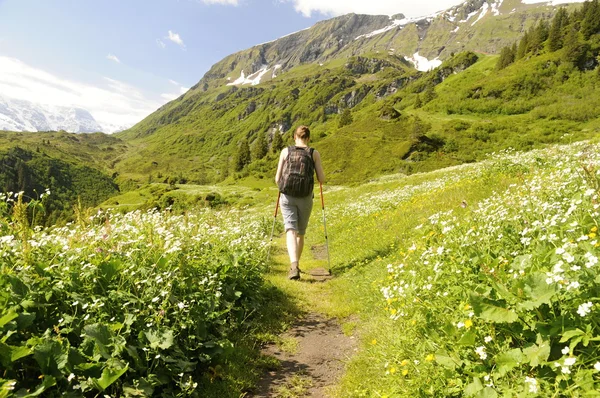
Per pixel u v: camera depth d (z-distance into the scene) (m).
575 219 4.39
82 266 4.69
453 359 3.45
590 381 2.58
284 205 8.98
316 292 8.31
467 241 5.03
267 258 9.88
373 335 5.36
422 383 3.55
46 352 3.28
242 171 162.88
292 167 8.74
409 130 139.25
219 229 8.48
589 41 171.62
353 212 19.05
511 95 163.50
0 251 4.34
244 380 4.50
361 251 10.58
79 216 6.44
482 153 119.31
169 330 4.19
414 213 12.25
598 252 3.62
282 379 4.75
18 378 3.19
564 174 7.73
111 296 4.37
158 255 5.62
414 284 4.84
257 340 5.74
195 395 4.02
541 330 3.02
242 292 6.70
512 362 2.99
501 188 11.39
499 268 4.13
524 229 4.84
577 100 146.00
